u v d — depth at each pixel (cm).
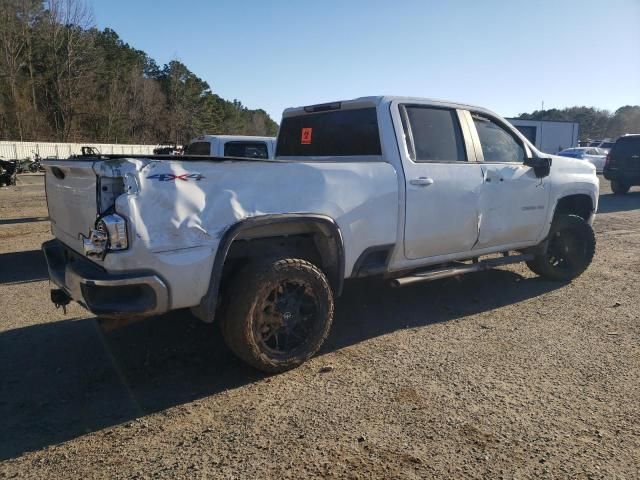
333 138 538
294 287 407
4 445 310
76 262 376
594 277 692
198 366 419
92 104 6397
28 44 5650
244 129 11094
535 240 613
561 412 342
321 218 413
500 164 565
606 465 285
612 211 1395
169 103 8269
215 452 300
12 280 697
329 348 455
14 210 1441
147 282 337
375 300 594
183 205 349
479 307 567
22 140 5147
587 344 458
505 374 398
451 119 535
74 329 505
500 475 277
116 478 278
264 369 396
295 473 280
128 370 413
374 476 277
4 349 457
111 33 8238
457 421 331
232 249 402
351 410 346
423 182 486
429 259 511
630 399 359
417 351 445
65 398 368
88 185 353
